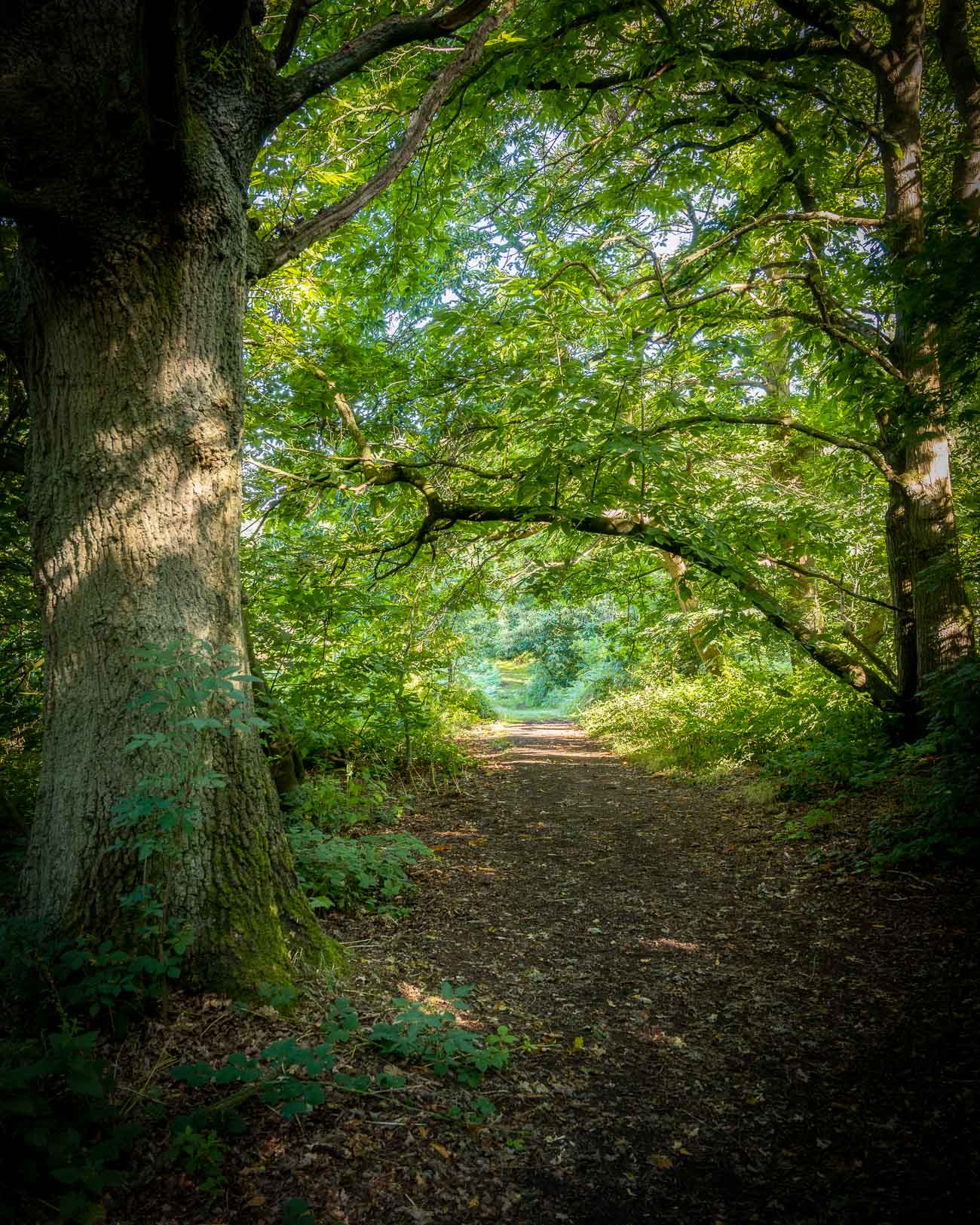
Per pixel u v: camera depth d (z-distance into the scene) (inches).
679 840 267.6
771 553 346.6
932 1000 133.4
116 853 119.0
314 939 138.6
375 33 151.3
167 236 126.6
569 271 303.3
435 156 293.4
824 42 275.4
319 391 280.4
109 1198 80.1
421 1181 87.9
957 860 193.3
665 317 292.8
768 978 150.3
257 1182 84.6
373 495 298.5
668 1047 124.7
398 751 374.0
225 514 135.0
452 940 170.2
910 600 304.2
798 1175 92.4
